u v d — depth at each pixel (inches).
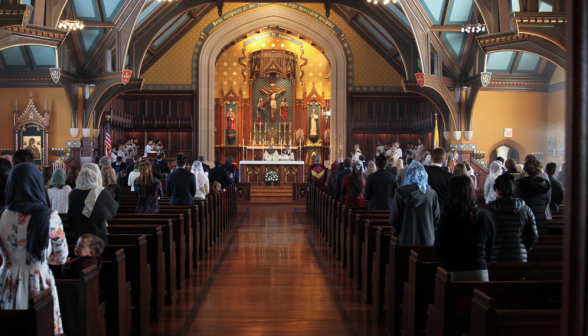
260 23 840.3
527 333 89.3
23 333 87.8
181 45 833.5
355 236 239.3
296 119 971.9
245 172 722.8
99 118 627.8
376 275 190.9
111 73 565.6
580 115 48.6
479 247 125.8
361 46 847.7
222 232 419.5
